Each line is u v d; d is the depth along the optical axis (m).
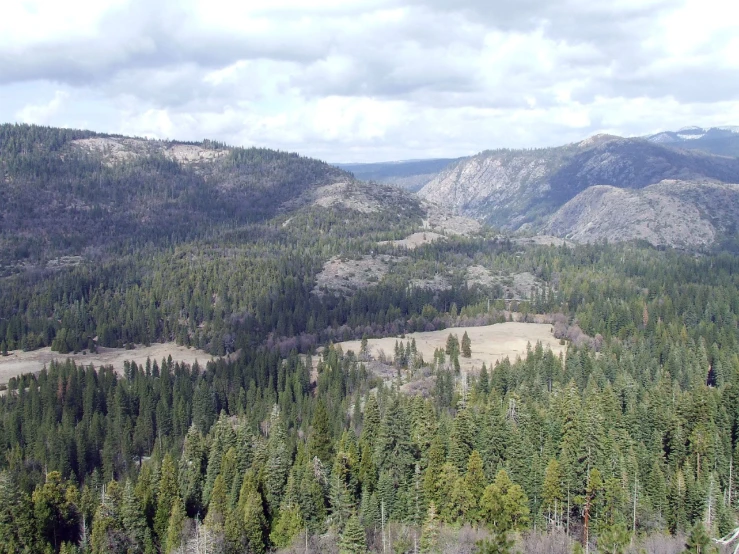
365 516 110.81
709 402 135.00
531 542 100.50
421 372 192.75
